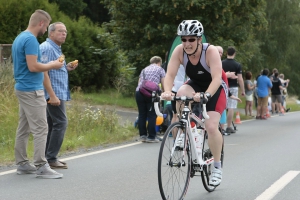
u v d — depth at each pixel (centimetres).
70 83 3806
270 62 5706
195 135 899
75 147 1527
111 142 1675
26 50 1059
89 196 938
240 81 2027
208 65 903
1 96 1855
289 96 6500
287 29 5575
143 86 1662
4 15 3569
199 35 880
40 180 1071
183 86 951
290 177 1111
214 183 948
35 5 3697
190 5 2955
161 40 3206
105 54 3828
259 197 934
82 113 1827
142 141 1703
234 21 3284
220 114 931
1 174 1128
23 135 1128
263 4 3300
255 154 1444
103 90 4000
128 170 1192
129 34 3288
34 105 1080
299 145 1642
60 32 1185
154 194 956
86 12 6712
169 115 1923
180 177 862
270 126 2384
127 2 3097
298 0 5616
